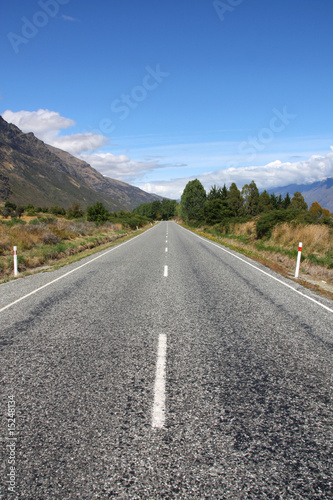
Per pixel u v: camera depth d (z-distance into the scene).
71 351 3.77
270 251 14.96
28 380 3.08
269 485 1.87
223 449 2.16
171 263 11.30
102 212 47.03
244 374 3.24
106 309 5.57
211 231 33.31
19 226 19.38
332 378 3.19
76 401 2.72
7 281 8.58
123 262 11.59
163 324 4.77
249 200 65.06
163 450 2.14
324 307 5.89
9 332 4.45
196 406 2.66
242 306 5.83
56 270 10.12
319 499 1.78
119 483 1.88
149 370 3.29
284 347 3.96
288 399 2.79
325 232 15.26
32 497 1.77
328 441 2.26
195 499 1.77
